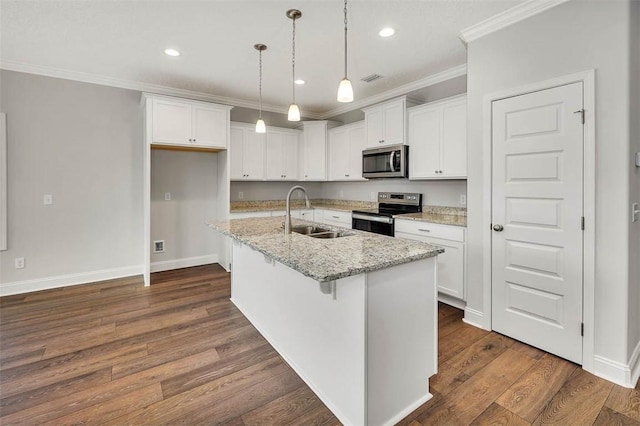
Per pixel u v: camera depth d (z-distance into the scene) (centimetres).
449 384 195
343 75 375
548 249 224
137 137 413
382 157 405
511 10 234
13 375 204
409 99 388
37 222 360
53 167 366
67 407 175
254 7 239
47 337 255
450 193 377
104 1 231
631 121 191
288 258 161
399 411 169
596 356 204
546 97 220
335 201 559
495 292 257
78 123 377
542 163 224
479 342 244
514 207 241
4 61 332
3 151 338
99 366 215
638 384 193
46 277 367
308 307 197
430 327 184
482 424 163
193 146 406
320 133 517
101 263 400
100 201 395
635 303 206
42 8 240
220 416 170
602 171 198
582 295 209
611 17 191
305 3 234
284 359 225
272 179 499
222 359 225
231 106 429
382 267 152
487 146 255
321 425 165
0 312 303
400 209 432
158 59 332
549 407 175
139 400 181
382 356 160
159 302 331
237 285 321
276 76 381
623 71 188
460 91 359
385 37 284
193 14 248
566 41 210
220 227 267
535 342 234
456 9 238
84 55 322
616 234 194
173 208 454
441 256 317
